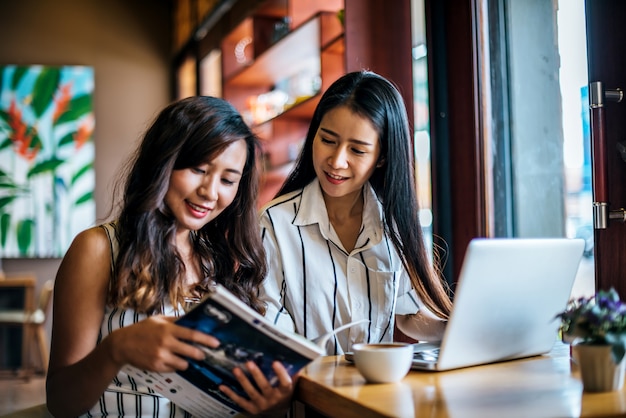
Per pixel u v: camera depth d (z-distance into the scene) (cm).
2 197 554
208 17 462
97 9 575
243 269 167
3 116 556
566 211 218
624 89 163
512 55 230
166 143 147
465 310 130
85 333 146
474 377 132
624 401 111
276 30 380
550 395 115
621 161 164
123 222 150
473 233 228
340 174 161
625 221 162
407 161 167
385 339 174
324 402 123
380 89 161
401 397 114
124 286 145
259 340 122
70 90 563
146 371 134
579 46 211
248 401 132
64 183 559
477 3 228
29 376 513
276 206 173
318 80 383
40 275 559
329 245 170
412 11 258
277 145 396
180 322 122
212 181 148
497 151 231
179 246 161
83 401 138
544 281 141
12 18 562
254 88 464
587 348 117
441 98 239
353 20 255
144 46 582
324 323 168
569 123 216
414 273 169
